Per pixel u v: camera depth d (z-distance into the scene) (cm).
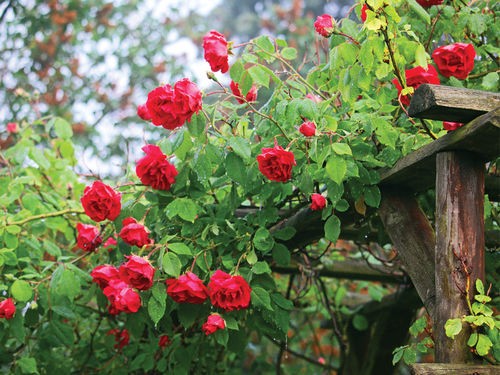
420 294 216
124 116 744
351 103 228
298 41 798
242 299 249
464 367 186
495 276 266
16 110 648
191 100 229
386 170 232
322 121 237
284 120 254
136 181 326
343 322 434
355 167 231
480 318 187
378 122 225
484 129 186
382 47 210
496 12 271
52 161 356
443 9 260
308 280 390
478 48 266
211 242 273
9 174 351
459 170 199
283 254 269
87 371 364
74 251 378
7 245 305
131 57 764
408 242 228
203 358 334
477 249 196
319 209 251
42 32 718
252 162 254
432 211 269
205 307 276
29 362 316
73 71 736
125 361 353
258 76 235
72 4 722
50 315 318
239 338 282
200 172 251
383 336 401
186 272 253
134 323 292
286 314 270
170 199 278
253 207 298
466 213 197
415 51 214
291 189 261
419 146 225
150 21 788
